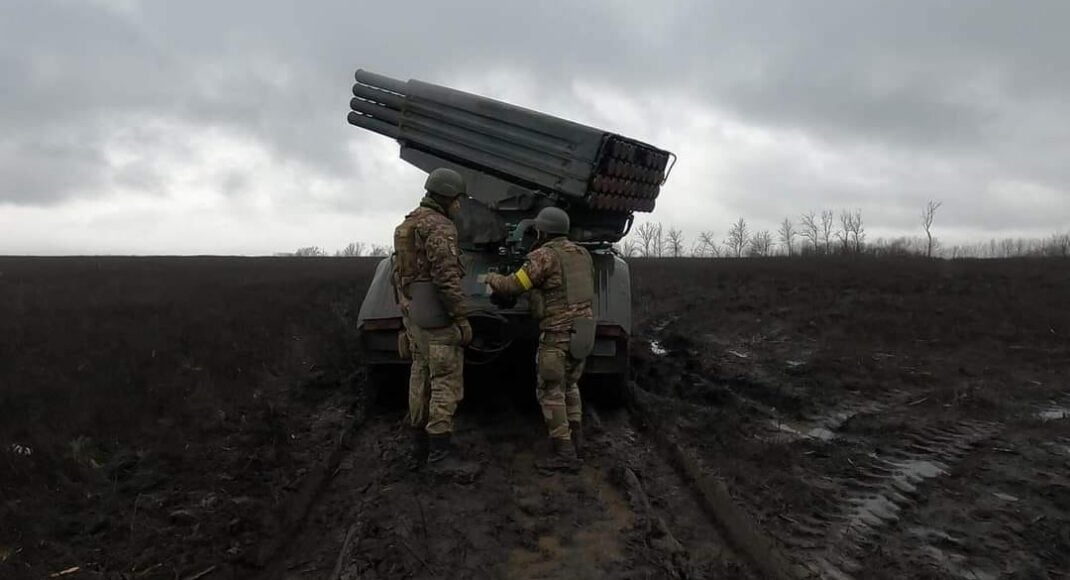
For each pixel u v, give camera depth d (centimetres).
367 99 824
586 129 655
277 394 819
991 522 505
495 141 712
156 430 630
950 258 2553
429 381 591
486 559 430
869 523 499
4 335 889
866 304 1434
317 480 562
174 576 416
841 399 837
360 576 401
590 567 424
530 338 692
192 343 928
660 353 1159
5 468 504
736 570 421
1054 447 668
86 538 450
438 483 541
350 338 1180
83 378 726
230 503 511
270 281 1739
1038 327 1194
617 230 743
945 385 879
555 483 562
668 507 527
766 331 1254
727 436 677
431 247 548
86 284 1552
